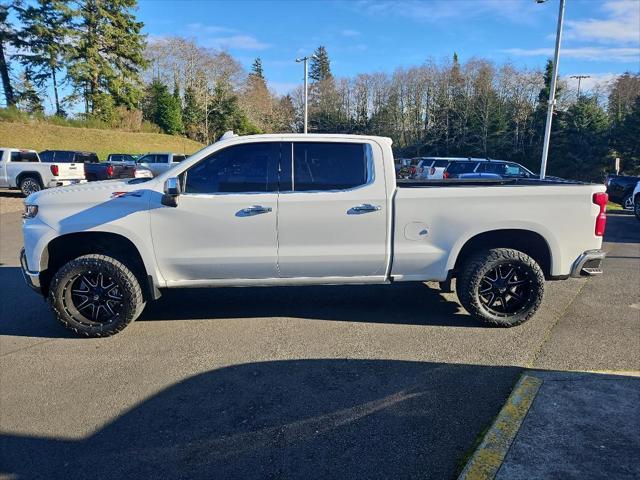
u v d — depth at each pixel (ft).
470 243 16.38
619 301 19.08
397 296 19.58
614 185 56.24
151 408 11.08
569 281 22.33
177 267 15.23
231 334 15.60
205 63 219.82
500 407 10.89
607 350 14.08
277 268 15.43
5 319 17.13
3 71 152.05
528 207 15.42
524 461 8.68
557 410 10.39
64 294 14.93
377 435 9.88
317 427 10.21
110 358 13.83
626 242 34.30
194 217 14.89
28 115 136.36
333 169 15.31
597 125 167.43
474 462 8.70
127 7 160.25
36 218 14.98
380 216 15.26
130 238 14.87
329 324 16.43
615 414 10.21
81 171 60.75
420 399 11.29
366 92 238.68
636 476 8.26
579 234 15.65
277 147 15.25
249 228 15.02
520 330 15.80
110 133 147.43
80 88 158.92
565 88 190.60
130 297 15.11
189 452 9.43
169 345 14.73
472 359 13.50
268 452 9.38
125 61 167.02
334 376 12.56
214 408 11.06
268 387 12.01
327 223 15.14
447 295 19.69
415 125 225.76
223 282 15.57
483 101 201.98
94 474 8.81
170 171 15.16
